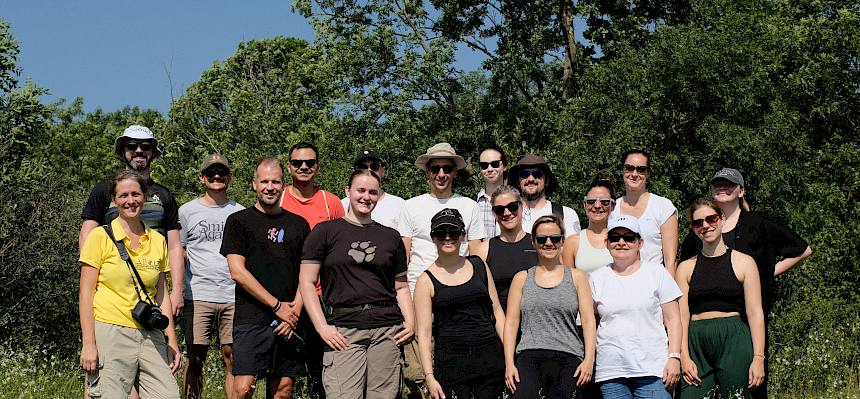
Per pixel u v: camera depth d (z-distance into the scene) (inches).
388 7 852.6
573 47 834.2
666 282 235.0
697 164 623.8
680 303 240.2
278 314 248.8
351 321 238.2
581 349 235.6
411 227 286.2
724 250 241.4
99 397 225.1
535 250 255.3
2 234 509.7
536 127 770.8
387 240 242.4
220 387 347.3
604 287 236.7
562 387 230.8
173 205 265.6
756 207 619.5
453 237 239.9
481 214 290.7
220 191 289.1
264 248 252.4
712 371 239.8
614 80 678.5
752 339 236.4
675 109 643.5
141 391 233.8
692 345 241.8
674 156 617.3
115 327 227.6
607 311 234.4
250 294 250.4
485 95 844.6
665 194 602.9
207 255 284.4
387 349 240.1
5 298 514.0
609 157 631.8
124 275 228.8
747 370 235.5
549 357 232.4
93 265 226.7
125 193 229.0
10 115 556.7
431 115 803.4
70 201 550.0
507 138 765.9
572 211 293.6
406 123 786.2
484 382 239.5
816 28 698.8
